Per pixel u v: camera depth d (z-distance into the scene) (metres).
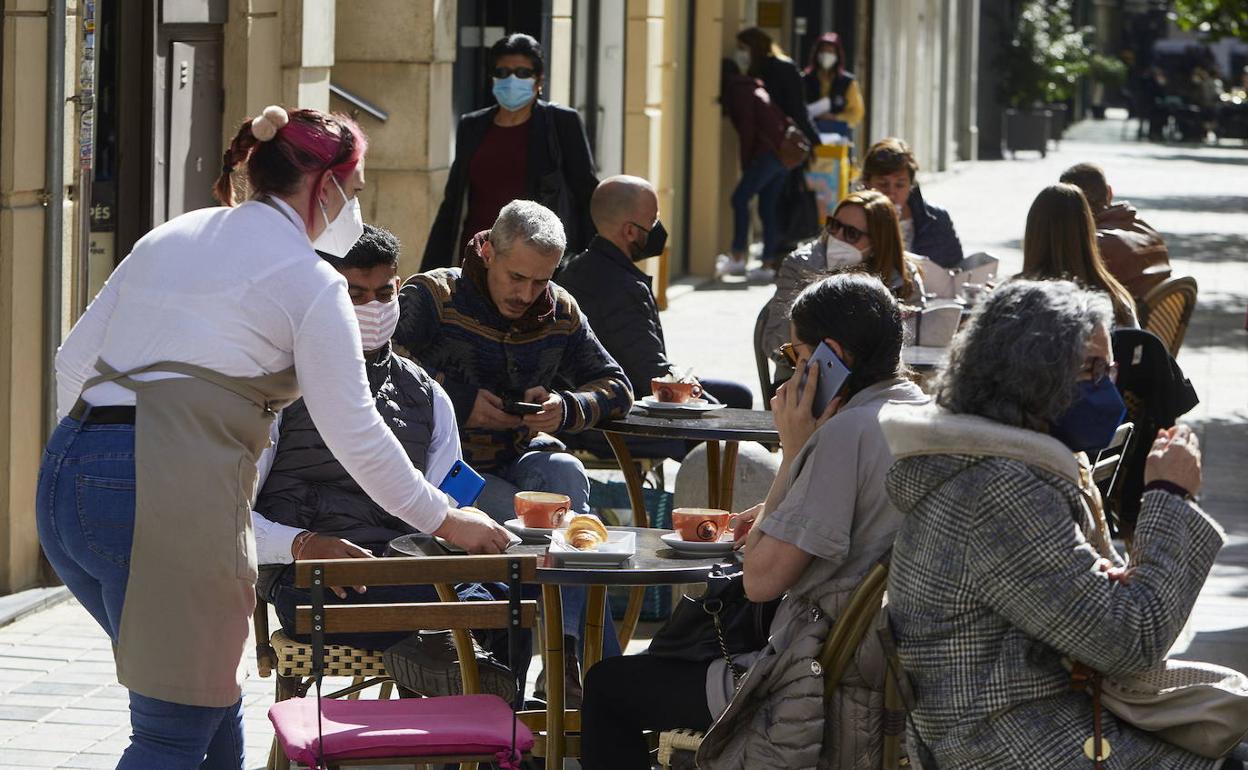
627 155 16.59
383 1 10.89
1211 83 58.50
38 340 7.67
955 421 3.95
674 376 7.40
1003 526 3.87
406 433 5.75
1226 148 53.47
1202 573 3.98
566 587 5.82
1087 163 9.90
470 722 4.67
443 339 6.59
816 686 4.46
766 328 8.63
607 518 7.80
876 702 4.52
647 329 7.82
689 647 4.86
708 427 6.68
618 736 4.91
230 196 4.62
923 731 4.08
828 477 4.52
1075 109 62.56
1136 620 3.84
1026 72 45.88
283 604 5.39
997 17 45.84
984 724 3.97
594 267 7.85
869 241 8.50
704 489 7.86
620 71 16.06
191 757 4.39
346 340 4.40
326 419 4.41
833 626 4.52
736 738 4.55
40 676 6.86
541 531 5.20
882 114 30.14
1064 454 3.91
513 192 9.95
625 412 6.78
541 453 6.74
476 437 6.70
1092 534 4.23
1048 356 3.92
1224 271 21.44
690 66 19.31
